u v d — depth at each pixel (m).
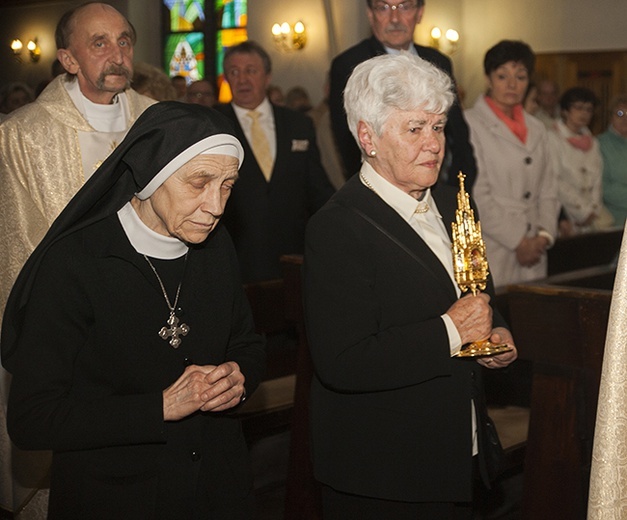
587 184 6.85
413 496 2.20
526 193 4.84
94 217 1.93
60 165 3.01
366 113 2.21
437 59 4.05
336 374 2.16
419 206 2.29
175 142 1.85
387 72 2.19
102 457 1.94
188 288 2.02
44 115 3.04
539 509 3.12
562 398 3.07
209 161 1.87
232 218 4.69
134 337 1.94
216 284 2.08
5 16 11.80
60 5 11.41
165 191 1.88
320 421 2.32
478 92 13.16
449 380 2.21
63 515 1.95
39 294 1.89
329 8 11.86
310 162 4.89
